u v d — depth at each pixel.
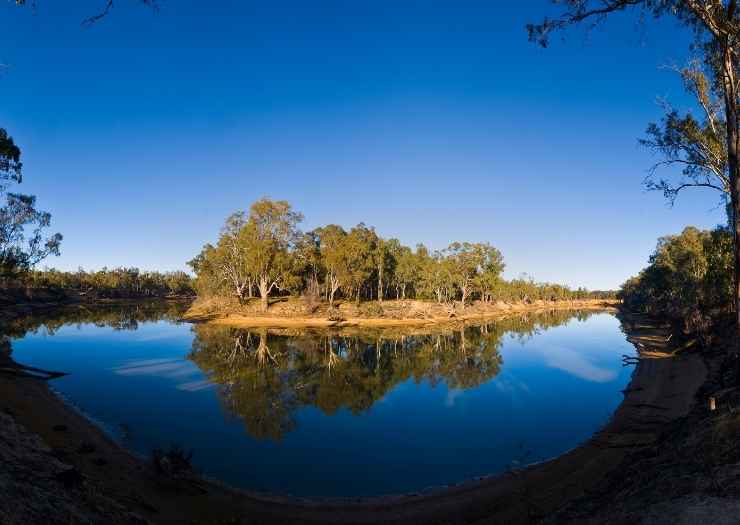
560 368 37.22
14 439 11.39
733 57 13.85
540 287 171.12
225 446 18.42
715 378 20.72
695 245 56.56
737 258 14.14
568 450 18.34
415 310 93.06
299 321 75.31
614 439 18.22
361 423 22.06
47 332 55.94
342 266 80.06
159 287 174.50
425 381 32.22
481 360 41.41
